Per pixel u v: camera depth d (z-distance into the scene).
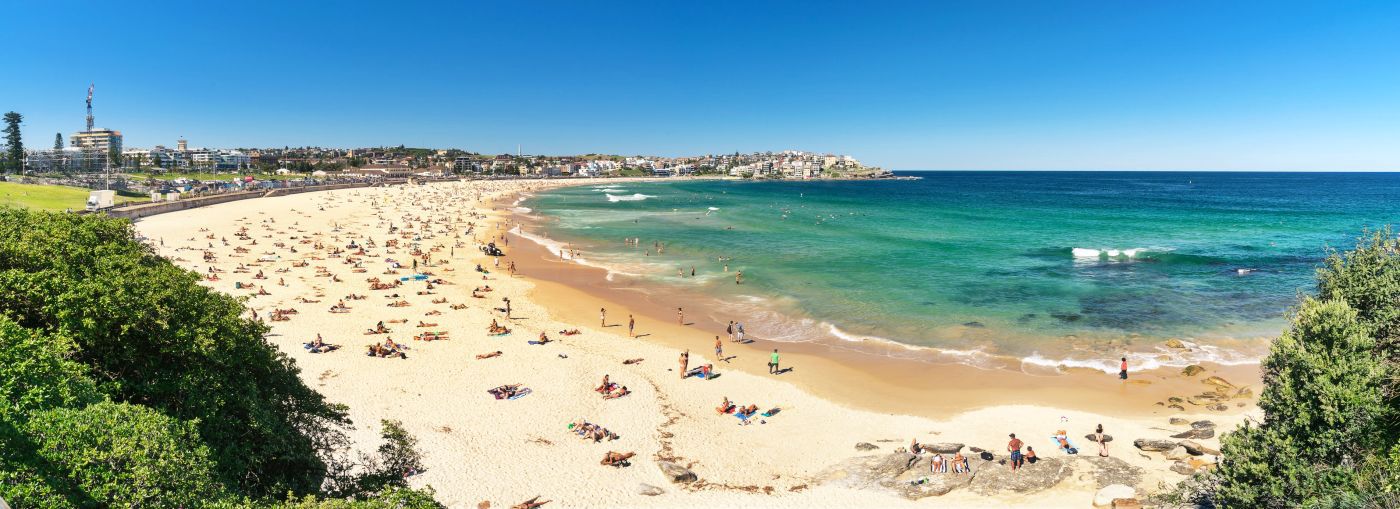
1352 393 15.67
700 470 23.73
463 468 23.02
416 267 61.19
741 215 131.62
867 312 46.81
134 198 119.69
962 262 68.69
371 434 25.08
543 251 78.06
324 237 82.19
